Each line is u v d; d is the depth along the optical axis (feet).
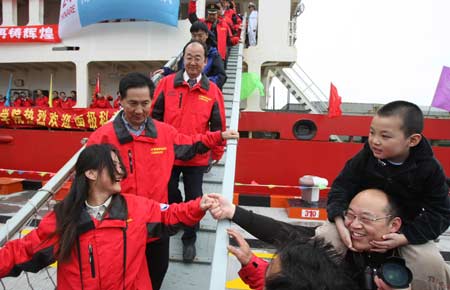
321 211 23.84
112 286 6.05
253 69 38.50
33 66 44.80
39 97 41.37
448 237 21.53
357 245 5.59
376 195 5.49
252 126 30.07
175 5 36.60
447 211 5.55
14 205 25.58
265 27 38.27
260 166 29.27
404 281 4.81
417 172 5.49
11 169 32.89
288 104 41.11
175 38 38.29
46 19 49.90
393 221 5.46
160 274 8.89
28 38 40.16
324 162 28.91
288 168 29.09
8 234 7.23
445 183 5.58
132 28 38.81
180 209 6.73
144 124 8.01
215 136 8.75
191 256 10.62
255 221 6.36
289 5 38.17
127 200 6.64
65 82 46.50
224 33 24.34
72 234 5.85
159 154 8.02
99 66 44.11
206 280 9.85
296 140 29.37
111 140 7.71
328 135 29.43
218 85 16.11
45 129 34.63
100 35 39.32
